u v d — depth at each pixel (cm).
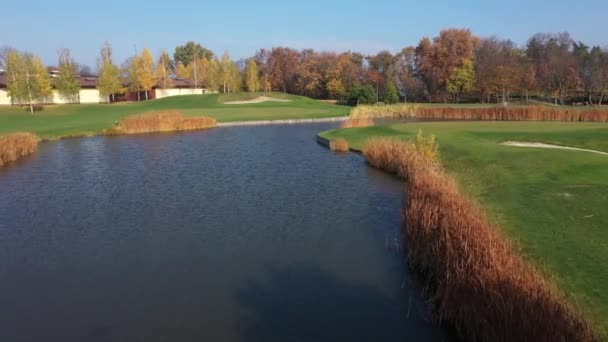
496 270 679
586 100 6706
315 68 9169
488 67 7081
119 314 805
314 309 808
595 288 728
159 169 2089
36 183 1841
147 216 1371
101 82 6669
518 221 1072
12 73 5341
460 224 889
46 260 1054
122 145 2920
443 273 841
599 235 951
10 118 4719
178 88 8619
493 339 599
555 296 629
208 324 764
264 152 2545
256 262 1017
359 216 1341
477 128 2944
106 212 1420
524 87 6831
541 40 9144
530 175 1527
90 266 1014
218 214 1377
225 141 3047
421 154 1878
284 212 1388
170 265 1010
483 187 1464
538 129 2808
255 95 7375
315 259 1030
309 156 2388
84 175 1984
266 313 796
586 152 1859
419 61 8294
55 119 4625
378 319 770
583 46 8938
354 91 6781
